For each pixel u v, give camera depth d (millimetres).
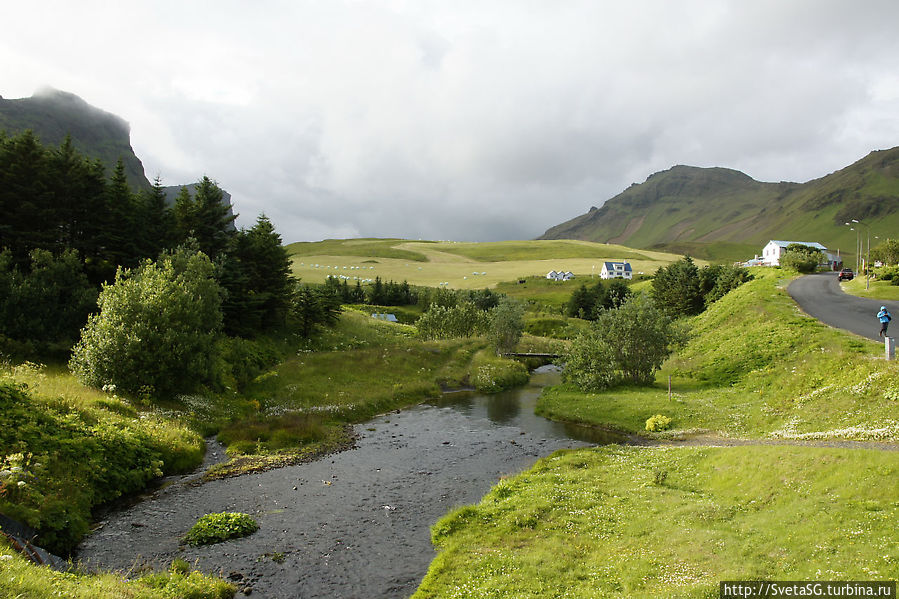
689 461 23766
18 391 22391
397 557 16359
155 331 32219
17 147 45688
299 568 15578
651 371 45031
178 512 19672
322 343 64875
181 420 30125
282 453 28062
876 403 25578
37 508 16438
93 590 11547
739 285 76250
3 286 36500
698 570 13289
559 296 146875
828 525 14547
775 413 30000
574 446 30281
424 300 133500
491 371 57594
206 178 62000
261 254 60812
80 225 49344
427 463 26844
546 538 16922
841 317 47781
